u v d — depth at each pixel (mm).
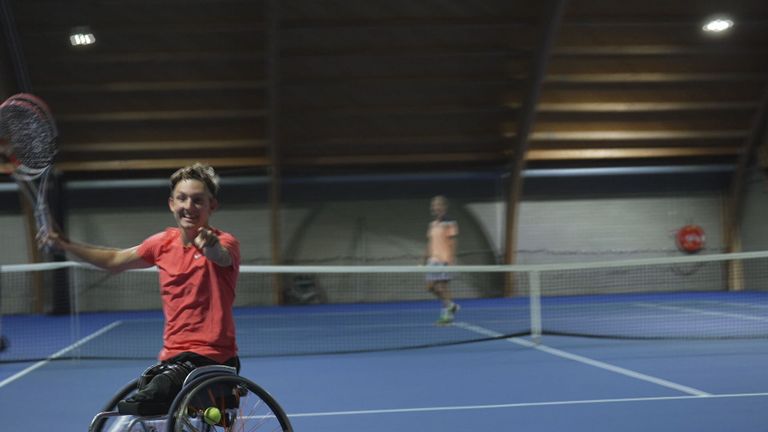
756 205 15359
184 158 14336
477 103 14188
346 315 13039
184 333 2996
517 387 5996
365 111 14000
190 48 12773
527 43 13344
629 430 4473
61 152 13883
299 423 4895
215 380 2820
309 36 12875
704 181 16188
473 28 13078
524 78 13766
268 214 15250
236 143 14125
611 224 16109
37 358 8492
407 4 12656
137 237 14898
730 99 14523
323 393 5965
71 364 7965
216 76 13195
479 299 15594
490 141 14812
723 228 16234
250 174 14617
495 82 13844
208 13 12320
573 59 13633
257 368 7344
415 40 13195
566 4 12383
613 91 14180
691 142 15195
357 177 15086
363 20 12773
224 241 3000
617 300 14672
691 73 14031
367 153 14773
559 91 14078
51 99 13156
